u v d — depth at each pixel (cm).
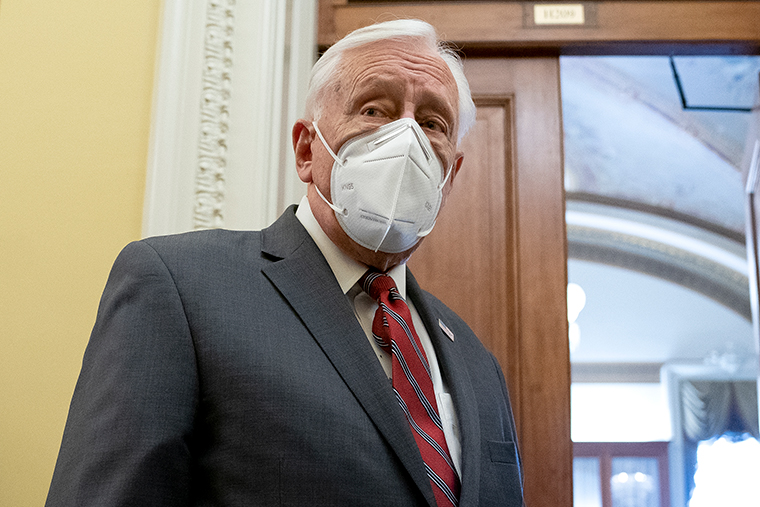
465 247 227
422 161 102
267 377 87
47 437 165
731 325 979
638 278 998
